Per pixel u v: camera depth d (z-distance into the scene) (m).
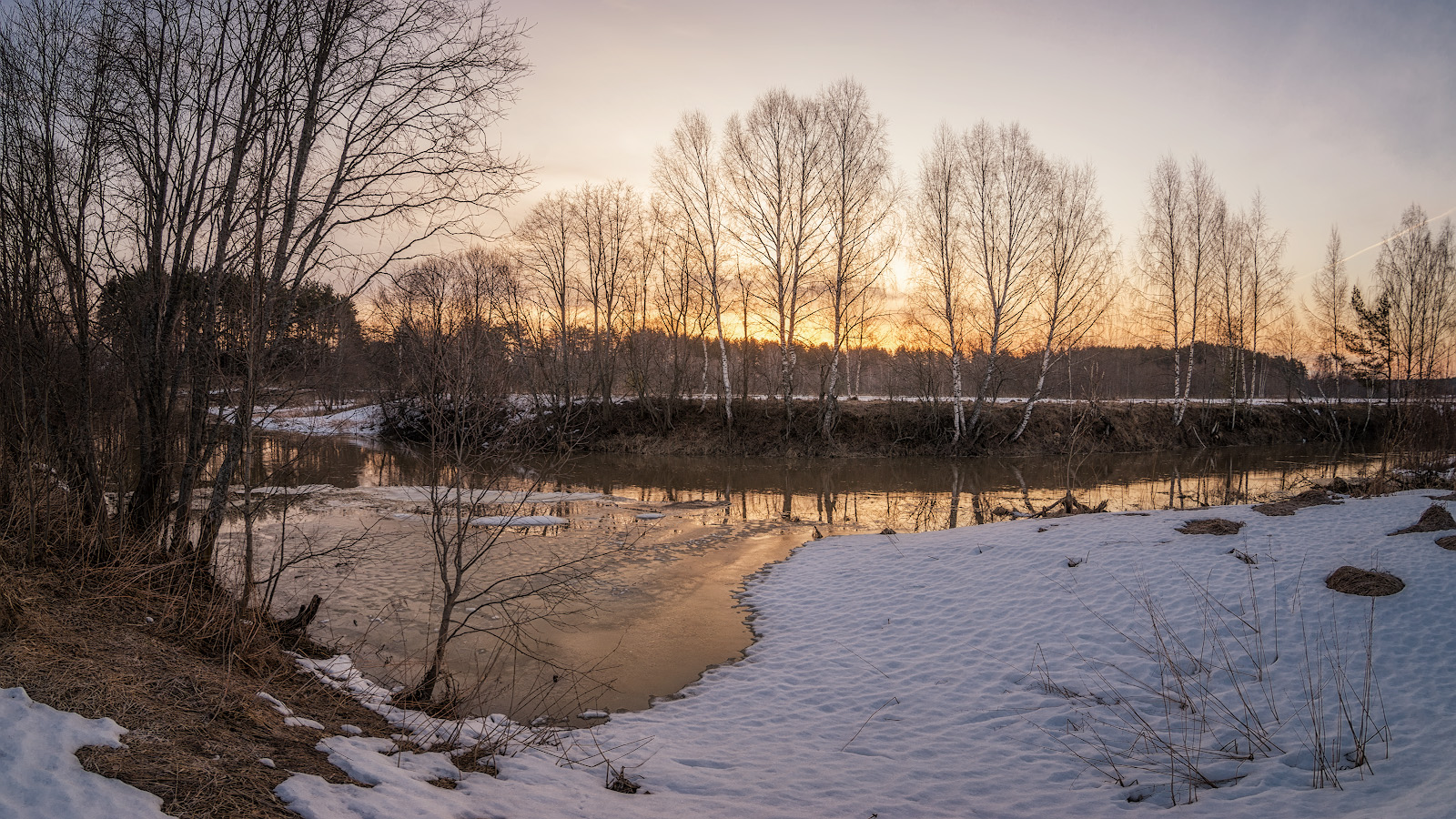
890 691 8.99
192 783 4.23
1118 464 30.62
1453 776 5.52
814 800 6.11
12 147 8.57
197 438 8.92
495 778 5.90
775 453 33.56
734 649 10.66
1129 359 50.56
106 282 9.02
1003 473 28.31
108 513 8.70
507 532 17.47
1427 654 8.00
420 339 9.13
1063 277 32.88
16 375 8.40
